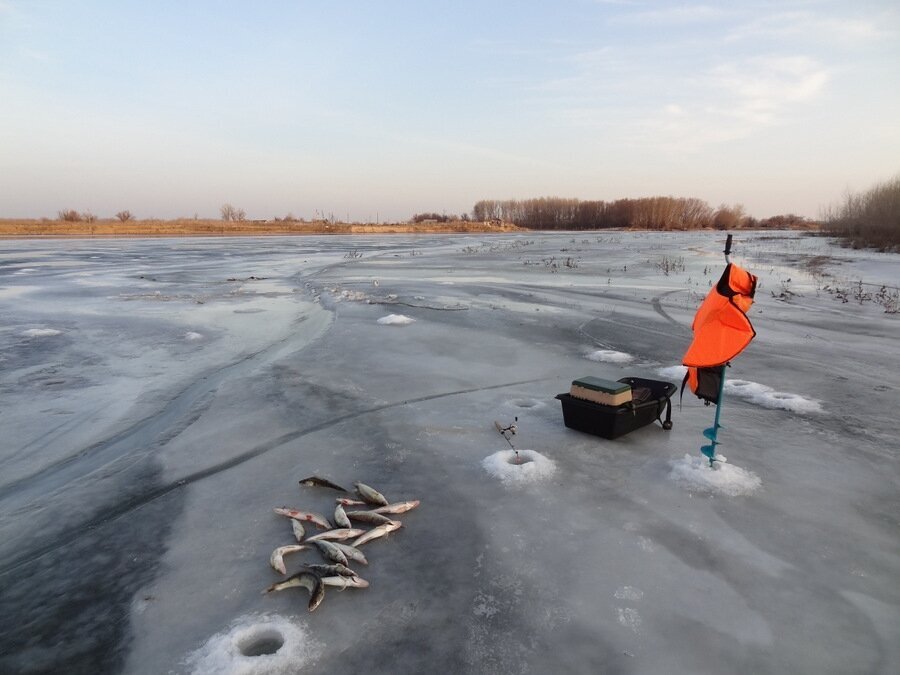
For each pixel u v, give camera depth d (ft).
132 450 20.31
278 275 78.74
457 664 9.96
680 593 11.84
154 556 13.50
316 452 19.26
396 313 45.83
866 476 17.25
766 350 33.91
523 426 21.34
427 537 14.05
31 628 11.17
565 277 73.92
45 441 21.40
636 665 9.91
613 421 19.43
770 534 14.07
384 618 11.17
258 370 29.30
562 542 13.75
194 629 10.96
